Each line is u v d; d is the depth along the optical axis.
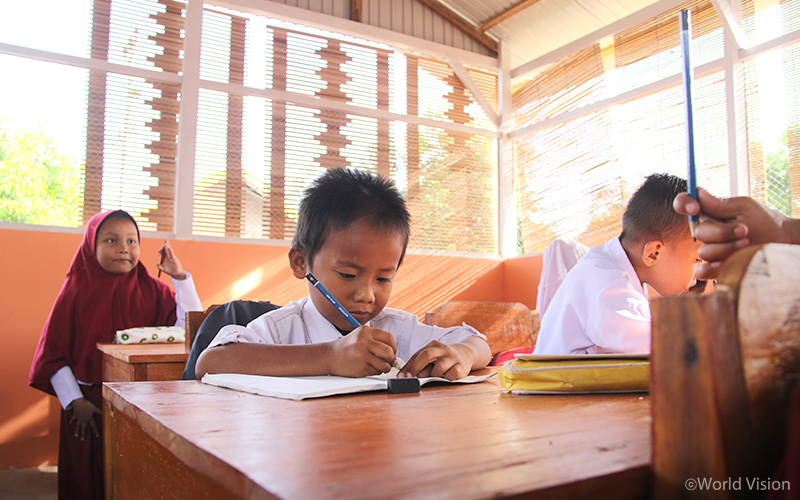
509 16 4.61
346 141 4.36
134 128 3.68
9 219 3.41
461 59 4.90
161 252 2.78
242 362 0.88
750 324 0.31
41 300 3.26
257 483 0.30
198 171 3.84
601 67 4.31
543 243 4.70
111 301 2.55
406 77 4.66
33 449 3.17
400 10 4.67
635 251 1.33
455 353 0.90
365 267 1.04
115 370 1.98
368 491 0.28
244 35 4.06
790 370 0.33
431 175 4.70
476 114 4.96
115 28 3.67
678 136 3.79
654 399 0.33
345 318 0.99
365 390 0.71
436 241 4.68
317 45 4.31
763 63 3.42
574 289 1.26
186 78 3.82
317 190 1.11
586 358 0.72
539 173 4.76
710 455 0.30
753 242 0.67
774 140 3.34
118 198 3.60
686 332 0.31
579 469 0.32
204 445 0.39
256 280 3.88
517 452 0.36
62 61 3.50
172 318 2.79
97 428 2.31
